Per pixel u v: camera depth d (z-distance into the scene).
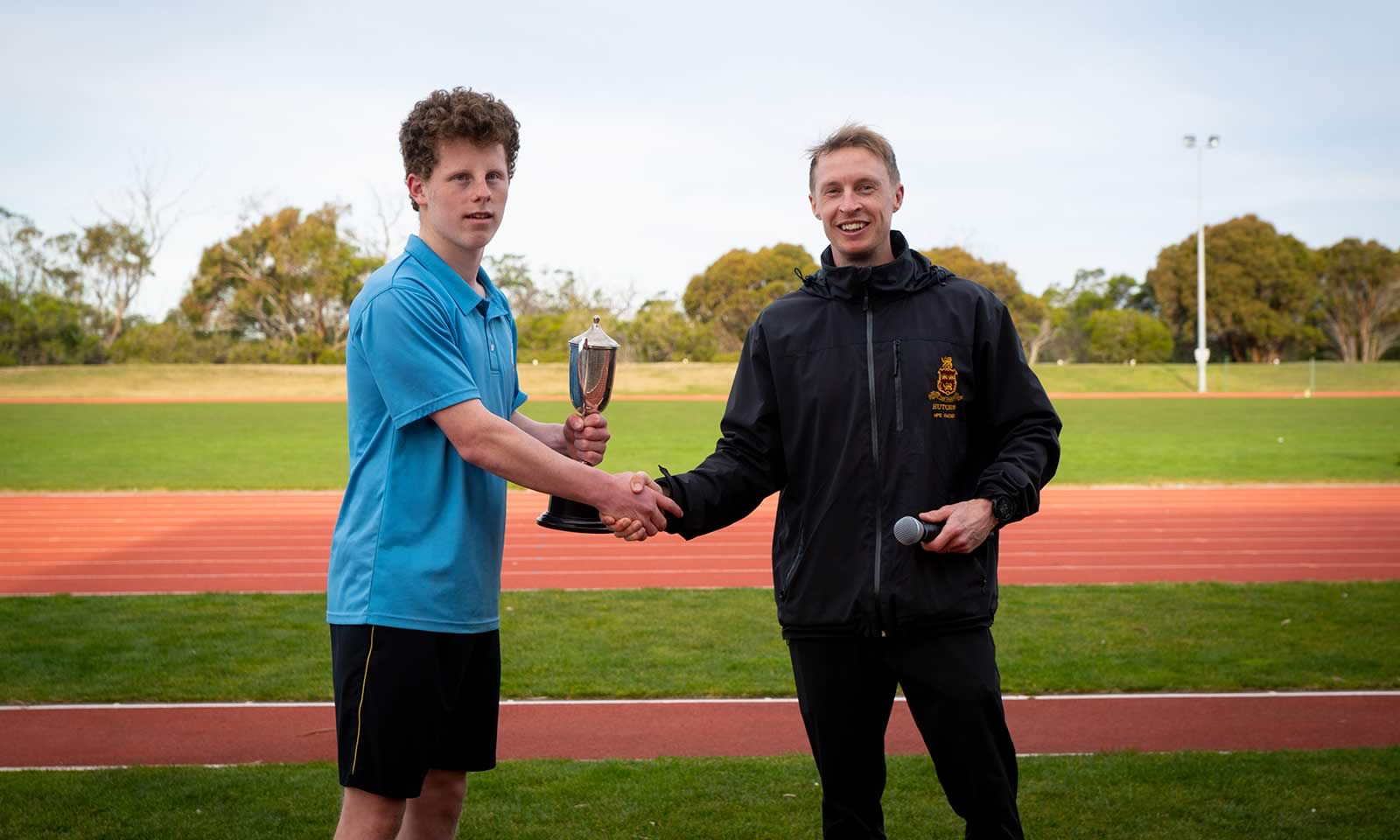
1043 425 2.96
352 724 2.71
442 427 2.72
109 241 59.50
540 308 63.97
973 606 2.87
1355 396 44.44
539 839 3.88
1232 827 3.90
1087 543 11.14
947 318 2.96
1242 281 62.41
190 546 11.14
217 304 61.88
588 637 7.04
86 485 16.75
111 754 4.86
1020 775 4.46
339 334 62.22
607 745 5.04
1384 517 12.97
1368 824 3.92
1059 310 65.50
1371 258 63.25
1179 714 5.38
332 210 62.00
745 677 6.08
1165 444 23.41
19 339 56.16
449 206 2.80
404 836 2.99
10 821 3.98
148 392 45.81
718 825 4.00
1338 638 6.84
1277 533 11.80
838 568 2.91
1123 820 3.98
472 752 2.93
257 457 21.03
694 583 9.08
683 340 60.25
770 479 3.13
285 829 3.93
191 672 6.15
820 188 3.02
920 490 2.89
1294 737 5.02
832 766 2.98
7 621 7.50
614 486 2.85
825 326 3.00
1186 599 8.13
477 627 2.81
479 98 2.82
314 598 8.38
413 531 2.74
